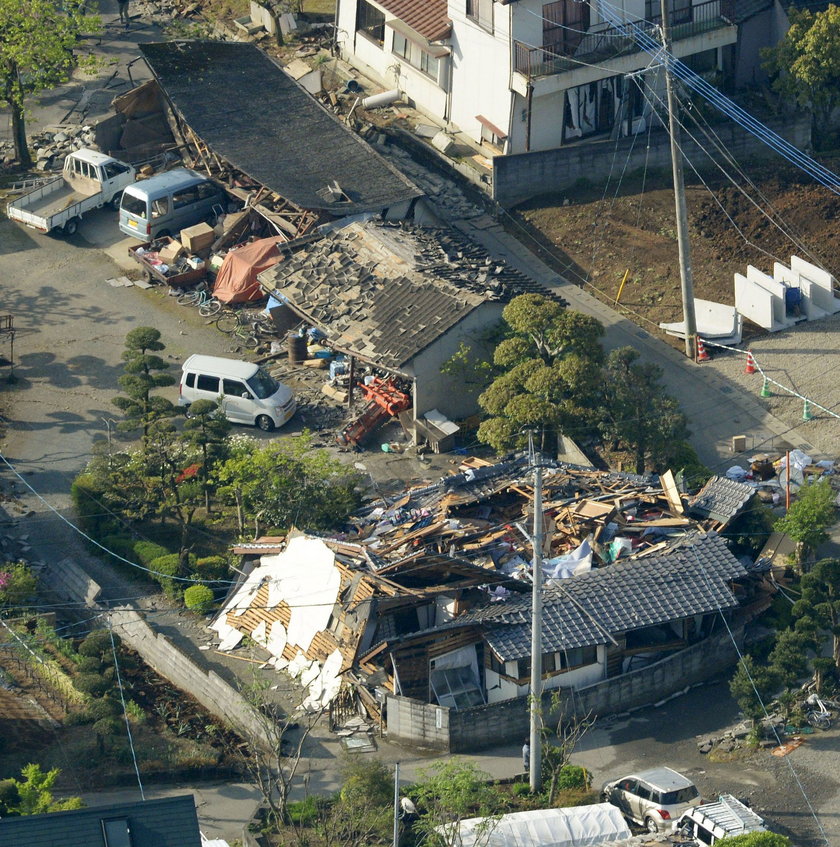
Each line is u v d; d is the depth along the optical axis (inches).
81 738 5925.2
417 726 5964.6
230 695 6058.1
